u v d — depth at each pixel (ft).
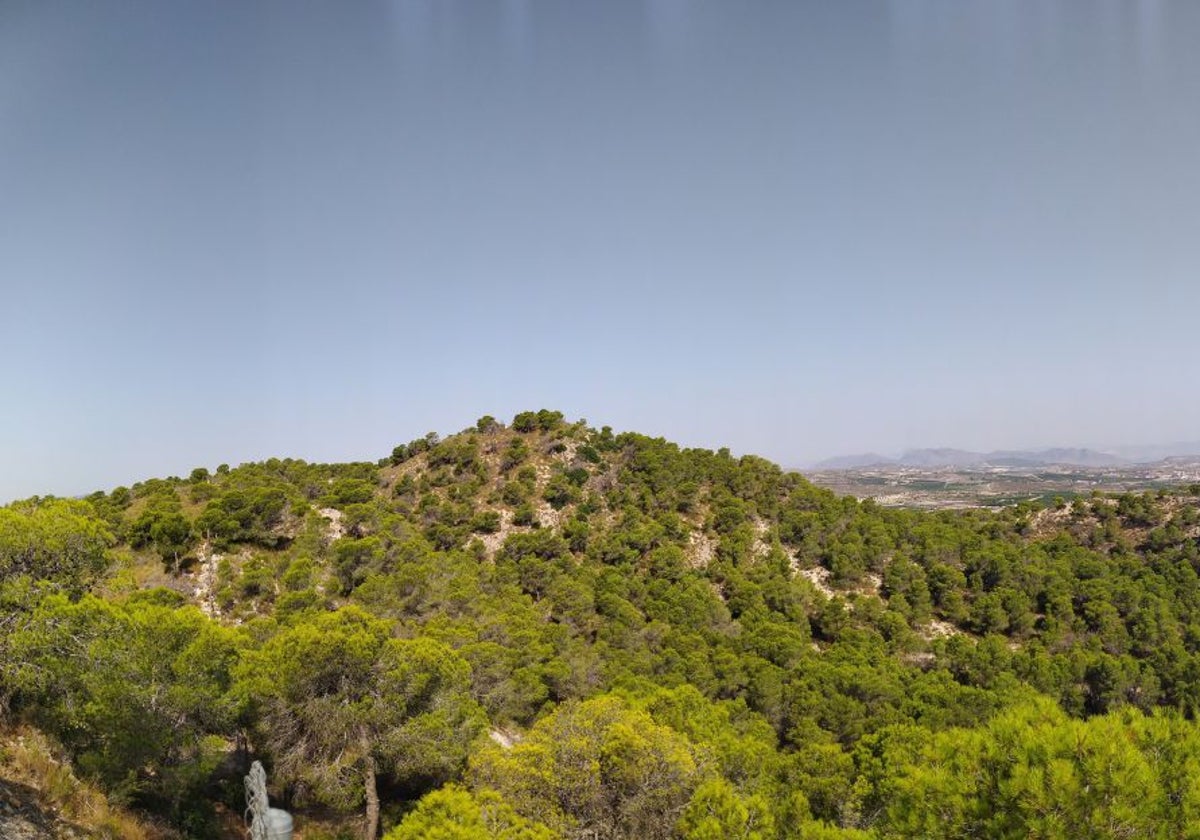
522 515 215.10
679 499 233.35
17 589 45.88
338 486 201.87
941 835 24.07
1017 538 229.45
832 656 139.95
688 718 67.72
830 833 34.35
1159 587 179.93
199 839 50.31
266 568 134.82
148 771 51.85
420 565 140.77
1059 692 134.72
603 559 195.52
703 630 150.30
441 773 61.98
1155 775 22.00
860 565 202.69
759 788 57.26
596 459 258.37
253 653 60.95
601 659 126.93
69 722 45.98
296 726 59.11
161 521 142.61
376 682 59.52
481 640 113.29
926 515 249.34
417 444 279.69
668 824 45.11
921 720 103.60
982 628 177.37
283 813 30.83
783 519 228.02
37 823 33.45
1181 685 132.46
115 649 48.70
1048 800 21.61
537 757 49.57
